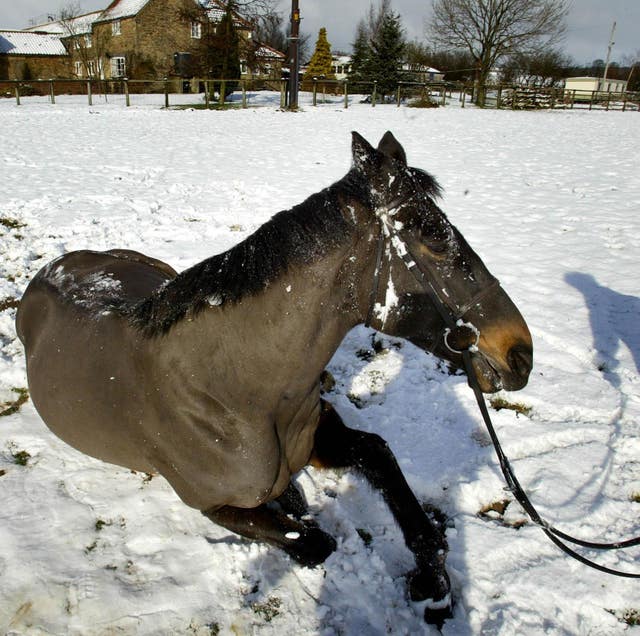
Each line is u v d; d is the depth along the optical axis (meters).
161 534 2.48
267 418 2.08
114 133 15.12
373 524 2.62
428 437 3.19
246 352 1.98
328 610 2.18
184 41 40.03
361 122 19.56
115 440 2.43
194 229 6.68
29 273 5.25
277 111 23.16
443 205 8.14
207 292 2.00
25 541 2.43
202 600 2.20
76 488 2.75
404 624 2.16
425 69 43.25
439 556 2.20
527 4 36.12
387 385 3.76
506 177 10.34
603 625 2.16
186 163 10.91
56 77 45.28
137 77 38.94
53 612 2.14
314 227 1.88
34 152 11.51
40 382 2.68
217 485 2.16
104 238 6.23
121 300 2.64
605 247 6.25
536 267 5.66
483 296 1.96
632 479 2.89
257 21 30.81
